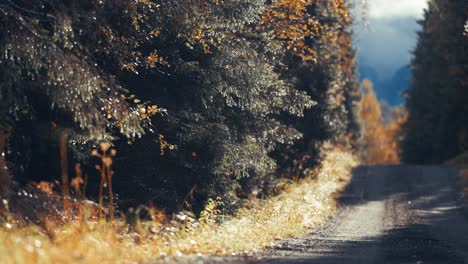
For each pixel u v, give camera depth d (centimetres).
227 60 2744
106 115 2239
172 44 2620
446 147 9462
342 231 2767
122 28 2323
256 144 3097
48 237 1666
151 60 2428
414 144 11162
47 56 1914
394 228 2933
